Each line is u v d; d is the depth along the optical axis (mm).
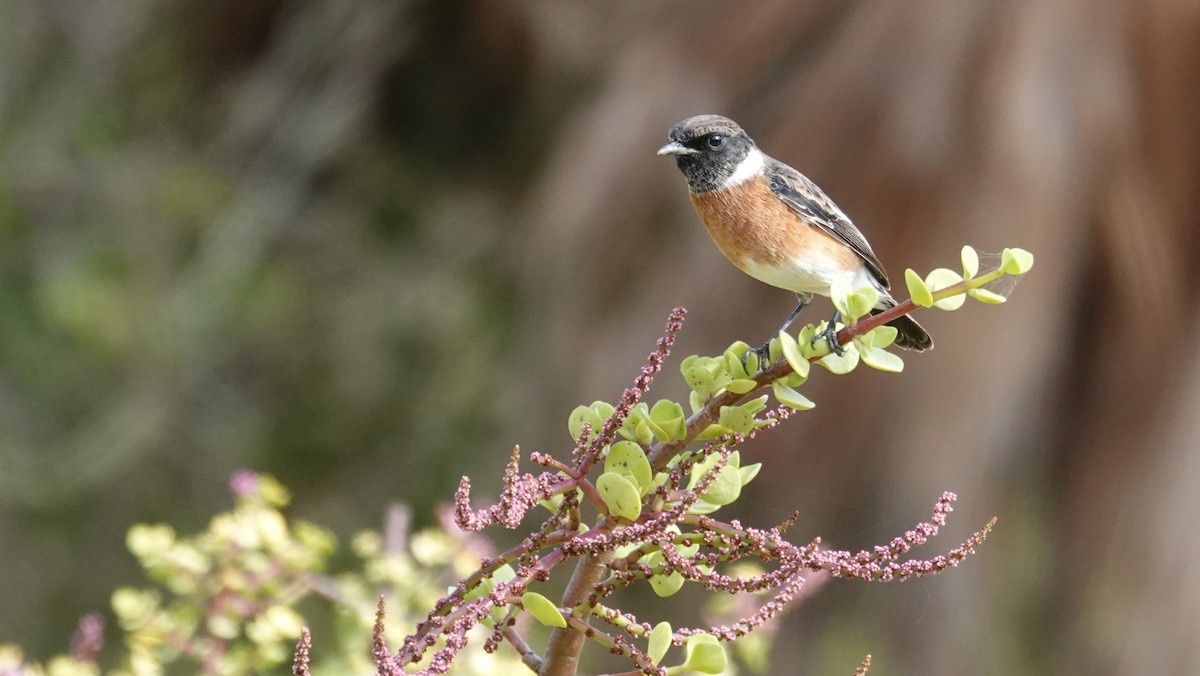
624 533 3818
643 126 13133
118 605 6184
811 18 12641
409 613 6680
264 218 19594
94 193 19453
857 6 12305
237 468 18281
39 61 19828
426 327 18844
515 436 14125
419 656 3869
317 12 19844
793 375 4395
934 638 12172
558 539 4000
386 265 19500
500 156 18672
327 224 19766
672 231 12945
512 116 18094
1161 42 11562
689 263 12664
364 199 20000
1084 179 11555
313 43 19875
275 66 20094
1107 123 11539
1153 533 12211
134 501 17828
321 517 18016
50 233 19156
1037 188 11406
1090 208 11617
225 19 19922
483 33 17672
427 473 18094
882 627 12352
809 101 12164
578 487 4043
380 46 19375
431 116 19438
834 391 11977
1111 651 12594
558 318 13414
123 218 19375
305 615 10562
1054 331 11766
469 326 18609
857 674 4031
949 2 11758
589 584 4098
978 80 11633
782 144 12250
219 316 18938
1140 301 11859
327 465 18625
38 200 19250
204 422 18500
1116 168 11602
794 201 7852
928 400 11703
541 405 13500
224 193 19844
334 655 7309
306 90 19969
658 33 13516
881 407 11852
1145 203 11656
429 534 6832
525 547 3988
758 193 7836
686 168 7969
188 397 18484
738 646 6160
